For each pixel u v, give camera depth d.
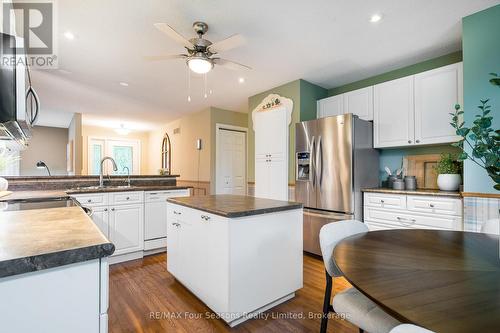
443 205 2.40
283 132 3.71
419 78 2.77
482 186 2.01
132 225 3.09
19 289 0.65
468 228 2.06
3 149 2.78
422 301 0.69
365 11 2.09
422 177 3.04
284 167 3.66
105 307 0.77
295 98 3.62
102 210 2.89
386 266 0.95
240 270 1.72
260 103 4.18
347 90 3.79
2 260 0.62
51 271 0.69
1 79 1.02
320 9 2.07
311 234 3.20
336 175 3.00
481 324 0.59
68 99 4.59
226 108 5.25
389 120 3.01
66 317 0.71
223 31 2.38
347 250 1.13
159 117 6.11
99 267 0.77
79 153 5.58
